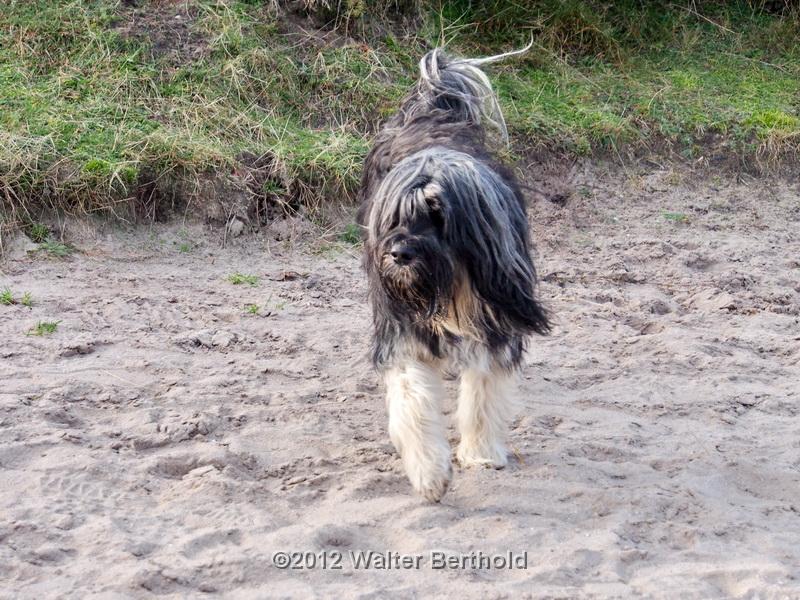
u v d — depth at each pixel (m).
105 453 7.18
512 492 7.05
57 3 13.66
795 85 15.84
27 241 10.91
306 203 12.16
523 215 7.15
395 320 6.95
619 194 13.69
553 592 5.84
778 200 13.98
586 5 16.52
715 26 17.03
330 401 8.41
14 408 7.70
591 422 8.25
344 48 14.29
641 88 15.25
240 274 10.94
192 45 13.58
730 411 8.59
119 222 11.41
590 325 10.23
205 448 7.37
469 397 7.48
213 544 6.18
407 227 6.55
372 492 7.00
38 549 5.95
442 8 15.65
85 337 9.07
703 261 12.17
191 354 9.05
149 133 12.16
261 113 13.16
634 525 6.69
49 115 12.04
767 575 6.12
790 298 11.26
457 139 8.34
